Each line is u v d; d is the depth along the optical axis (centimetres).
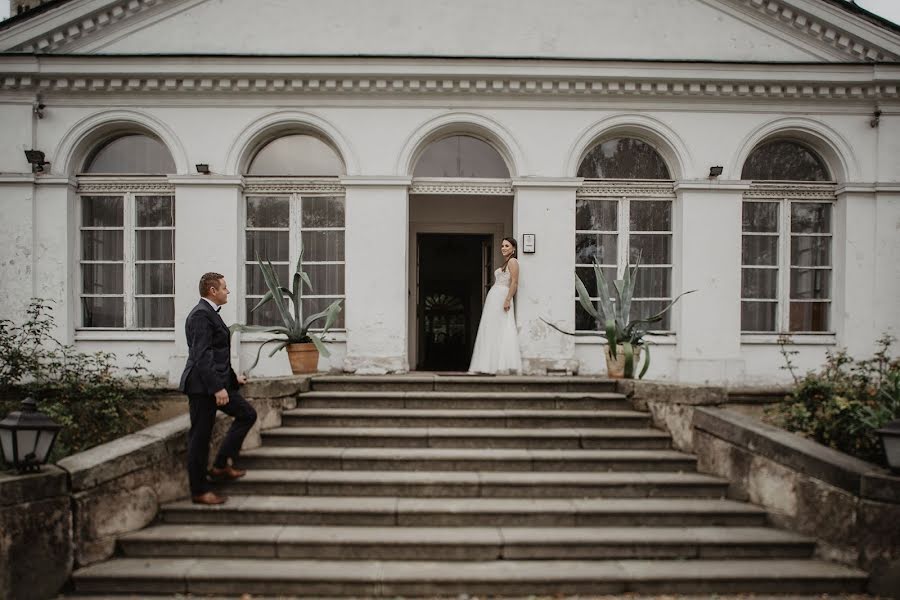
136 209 838
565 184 806
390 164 811
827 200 850
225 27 822
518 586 390
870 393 541
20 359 662
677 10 841
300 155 852
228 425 530
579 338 819
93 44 816
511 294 749
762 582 397
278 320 841
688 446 550
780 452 461
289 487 487
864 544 405
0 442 388
